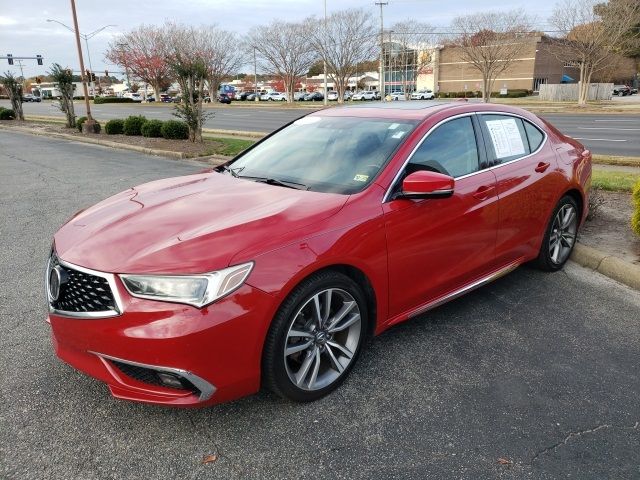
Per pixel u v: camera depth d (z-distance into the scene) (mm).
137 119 18828
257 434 2746
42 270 5125
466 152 3840
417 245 3363
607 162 10758
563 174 4617
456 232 3623
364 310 3182
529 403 2994
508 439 2701
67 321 2691
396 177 3330
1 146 17141
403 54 62906
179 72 15578
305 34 55469
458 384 3174
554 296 4410
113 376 2625
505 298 4375
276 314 2717
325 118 4281
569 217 4895
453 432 2756
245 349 2611
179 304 2479
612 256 4910
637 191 4922
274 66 59969
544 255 4703
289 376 2844
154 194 3570
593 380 3217
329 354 3045
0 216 7383
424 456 2584
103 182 9992
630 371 3314
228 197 3318
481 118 4078
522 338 3719
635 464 2525
